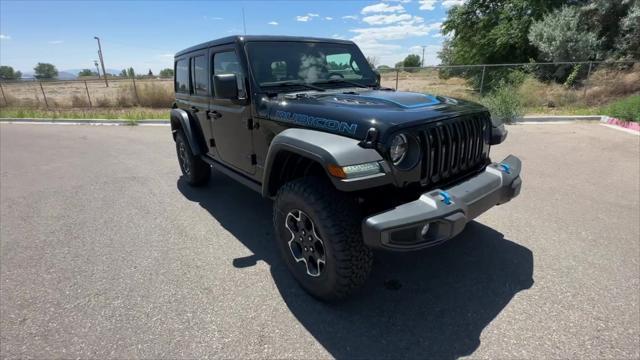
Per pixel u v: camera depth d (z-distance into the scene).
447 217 2.17
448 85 18.09
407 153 2.34
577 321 2.39
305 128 2.66
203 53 4.09
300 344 2.27
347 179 2.12
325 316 2.52
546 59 15.33
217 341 2.31
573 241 3.41
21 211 4.59
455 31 20.92
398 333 2.35
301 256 2.74
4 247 3.64
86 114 15.41
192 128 4.73
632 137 7.53
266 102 3.12
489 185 2.61
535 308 2.53
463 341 2.26
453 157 2.62
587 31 15.22
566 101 12.29
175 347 2.26
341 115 2.45
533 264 3.06
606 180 5.04
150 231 3.94
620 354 2.11
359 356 2.17
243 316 2.54
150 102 18.11
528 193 4.62
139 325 2.47
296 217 2.66
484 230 3.68
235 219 4.21
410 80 19.77
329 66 3.79
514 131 8.50
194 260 3.31
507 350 2.17
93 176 6.11
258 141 3.32
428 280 2.90
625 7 14.34
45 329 2.45
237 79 3.46
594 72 13.35
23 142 9.54
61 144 9.09
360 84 3.87
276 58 3.45
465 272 2.99
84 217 4.36
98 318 2.55
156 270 3.15
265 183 2.89
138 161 7.08
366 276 2.46
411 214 2.11
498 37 18.00
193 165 5.02
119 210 4.56
